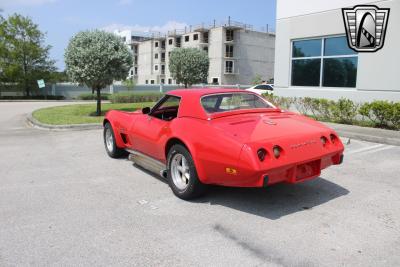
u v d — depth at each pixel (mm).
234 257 3188
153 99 28656
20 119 15414
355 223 3885
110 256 3246
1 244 3514
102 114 15094
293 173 4070
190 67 26172
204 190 4551
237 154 3875
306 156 4102
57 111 16516
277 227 3803
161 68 87938
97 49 13188
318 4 12695
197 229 3783
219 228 3801
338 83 12453
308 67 13438
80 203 4629
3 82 37562
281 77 14359
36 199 4801
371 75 11352
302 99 13188
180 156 4707
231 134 4105
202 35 75375
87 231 3777
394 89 10828
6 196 4938
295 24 13586
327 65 12742
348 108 11352
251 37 75562
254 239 3529
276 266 3027
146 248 3383
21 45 37594
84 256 3254
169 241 3518
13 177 5898
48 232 3768
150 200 4703
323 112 12500
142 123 5738
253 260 3131
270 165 3803
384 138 8477
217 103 4844
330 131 4621
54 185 5430
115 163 6805
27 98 36062
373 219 3988
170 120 5180
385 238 3520
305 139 4211
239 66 74375
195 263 3100
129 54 14117
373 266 3012
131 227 3863
